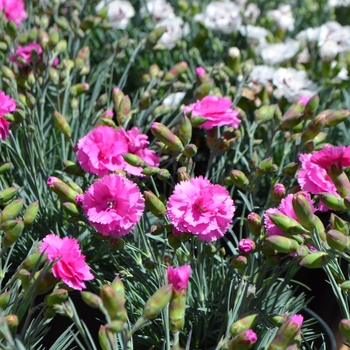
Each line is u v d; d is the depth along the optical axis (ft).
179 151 2.78
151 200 2.59
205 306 2.73
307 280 3.08
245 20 4.22
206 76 3.24
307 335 2.73
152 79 3.41
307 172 2.67
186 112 2.90
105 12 3.74
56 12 3.87
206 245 2.66
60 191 2.66
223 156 3.18
